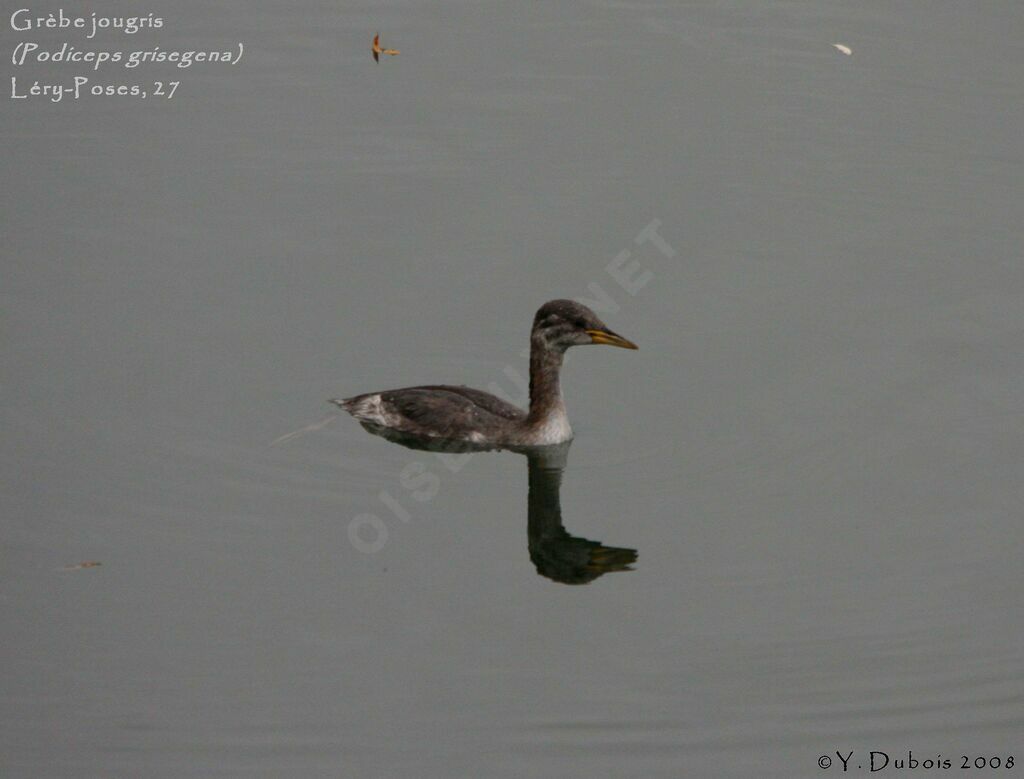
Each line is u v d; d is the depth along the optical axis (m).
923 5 29.55
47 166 24.89
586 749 13.29
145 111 26.44
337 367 20.27
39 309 21.23
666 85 27.02
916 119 26.00
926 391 19.41
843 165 24.83
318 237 23.20
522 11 29.50
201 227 23.41
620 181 24.48
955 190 24.31
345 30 28.88
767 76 27.27
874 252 22.78
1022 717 13.63
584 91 26.86
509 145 25.42
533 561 16.27
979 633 14.79
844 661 14.47
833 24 28.97
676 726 13.59
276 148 25.45
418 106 26.55
